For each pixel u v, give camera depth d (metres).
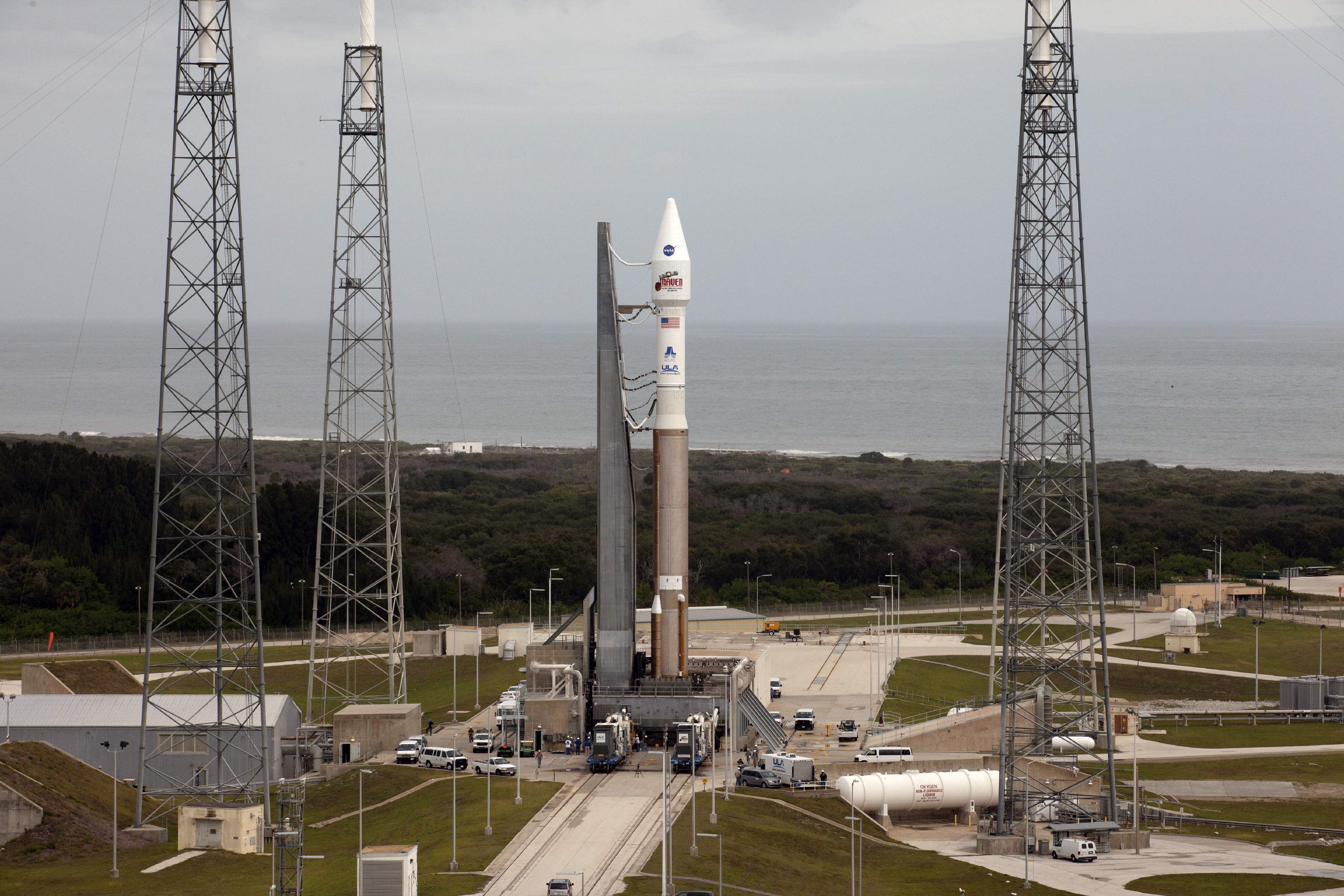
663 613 124.56
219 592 99.31
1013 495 108.12
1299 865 100.06
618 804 101.31
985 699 142.25
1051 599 123.81
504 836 92.56
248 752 110.88
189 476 101.38
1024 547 114.75
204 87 97.31
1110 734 107.19
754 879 85.56
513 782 108.06
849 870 93.12
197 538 99.38
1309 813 117.88
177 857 92.25
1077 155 106.25
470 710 140.88
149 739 114.06
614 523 123.69
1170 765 131.50
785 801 106.25
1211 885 93.88
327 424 127.25
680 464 123.81
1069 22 105.94
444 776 111.44
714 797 98.25
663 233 122.56
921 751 127.25
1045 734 109.06
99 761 114.38
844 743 126.88
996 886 92.19
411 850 78.12
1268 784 126.06
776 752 119.44
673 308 122.56
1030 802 107.56
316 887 84.38
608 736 111.94
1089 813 107.81
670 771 111.69
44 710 116.06
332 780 114.19
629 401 127.62
